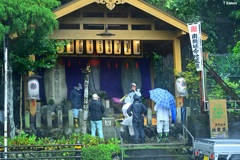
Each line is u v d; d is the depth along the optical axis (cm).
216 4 2811
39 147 1684
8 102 1872
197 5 2731
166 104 1906
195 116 1891
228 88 2098
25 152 1619
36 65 2061
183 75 2138
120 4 2205
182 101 2148
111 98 2484
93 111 1905
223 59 2411
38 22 1769
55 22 1806
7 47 1784
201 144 1527
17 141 1784
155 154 1809
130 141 1972
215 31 2850
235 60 2384
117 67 2523
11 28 1739
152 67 2558
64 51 2219
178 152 1822
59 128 2008
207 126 1889
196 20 2703
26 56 2016
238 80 2372
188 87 2147
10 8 1686
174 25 2120
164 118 1919
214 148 1405
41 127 2039
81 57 2466
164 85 2603
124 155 1766
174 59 2211
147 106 2506
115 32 2194
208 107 1908
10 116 1869
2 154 1611
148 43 2466
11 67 1906
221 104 1872
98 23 2178
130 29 2202
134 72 2489
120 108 2395
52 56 2105
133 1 2084
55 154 1706
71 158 1650
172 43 2305
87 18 2173
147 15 2214
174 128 2025
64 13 2039
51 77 2364
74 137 1894
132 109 1883
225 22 2881
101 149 1695
